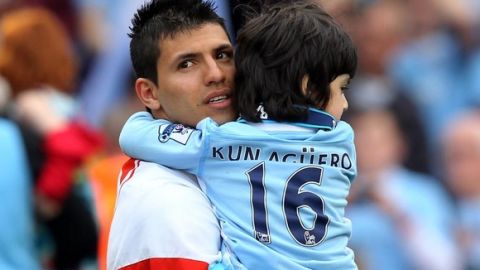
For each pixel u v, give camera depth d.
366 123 23.33
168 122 10.50
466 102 26.72
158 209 10.13
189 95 10.32
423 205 22.83
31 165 17.25
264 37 10.19
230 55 10.48
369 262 22.05
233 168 10.13
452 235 22.97
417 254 22.30
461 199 23.47
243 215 10.07
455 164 23.66
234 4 11.29
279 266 9.93
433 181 23.72
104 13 27.34
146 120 10.59
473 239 22.94
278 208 10.03
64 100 18.08
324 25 10.27
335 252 10.15
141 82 10.62
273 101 10.16
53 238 17.64
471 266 22.80
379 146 23.11
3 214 16.67
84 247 17.75
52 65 18.33
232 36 11.27
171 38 10.34
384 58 26.84
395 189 22.69
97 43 27.00
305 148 10.12
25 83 18.11
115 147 23.25
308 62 10.14
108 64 24.47
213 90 10.32
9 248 16.75
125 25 24.58
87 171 17.56
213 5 10.83
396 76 26.78
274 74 10.17
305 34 10.17
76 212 17.58
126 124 10.67
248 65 10.23
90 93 24.50
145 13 10.60
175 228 10.04
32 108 17.61
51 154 17.33
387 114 24.38
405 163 24.00
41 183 17.28
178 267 9.95
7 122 17.23
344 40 10.30
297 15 10.26
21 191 16.89
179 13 10.42
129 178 10.48
